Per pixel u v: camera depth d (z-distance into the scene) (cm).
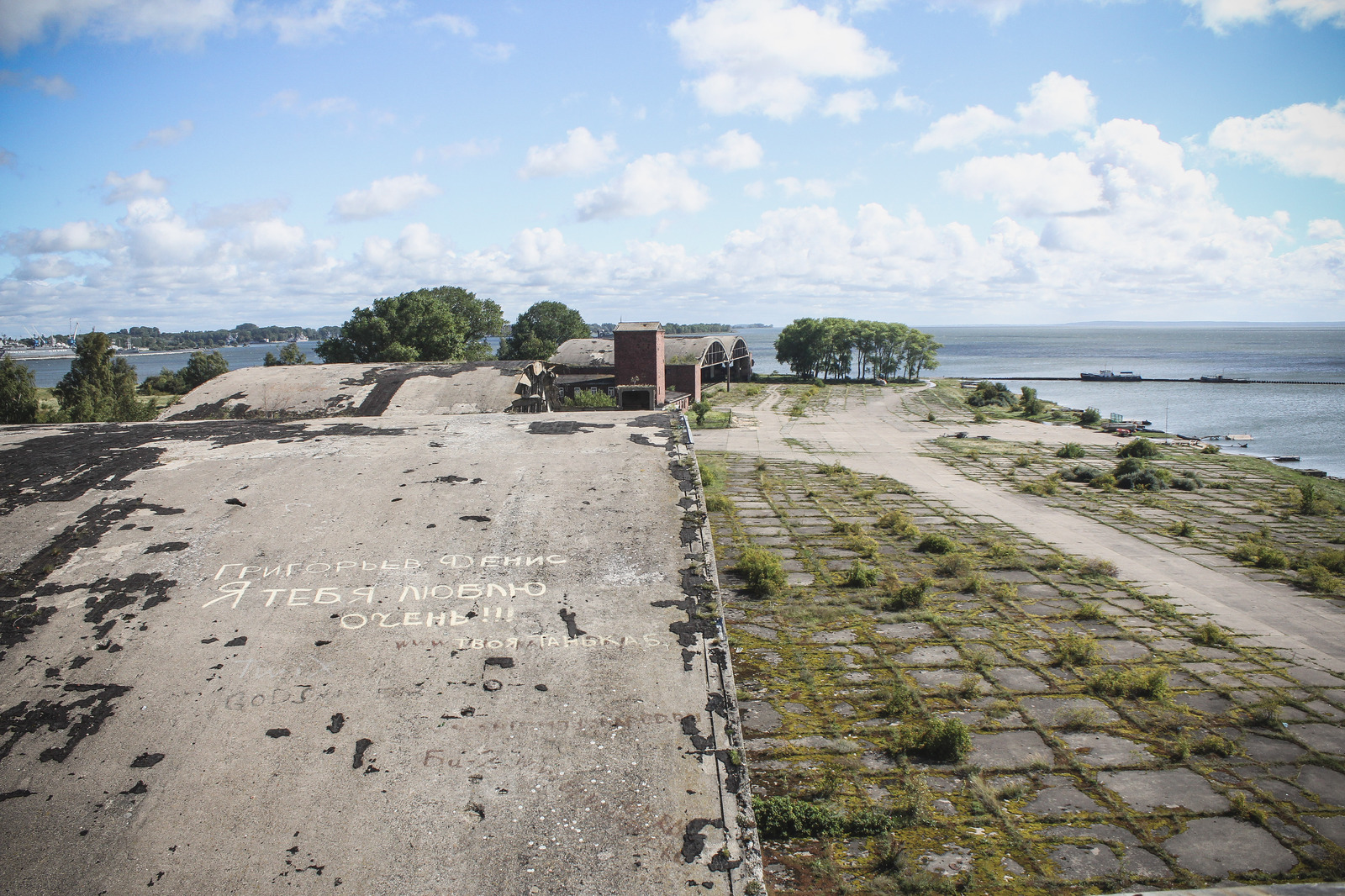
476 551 885
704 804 623
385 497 995
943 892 816
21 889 543
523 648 753
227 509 956
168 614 778
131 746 642
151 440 1179
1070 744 1121
